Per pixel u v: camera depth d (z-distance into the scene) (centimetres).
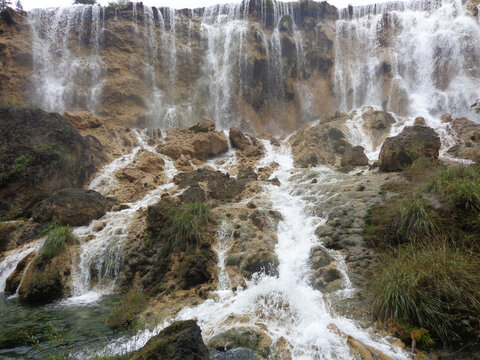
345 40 2241
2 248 891
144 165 1281
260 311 559
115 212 994
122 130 1528
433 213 649
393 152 1006
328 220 804
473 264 519
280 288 599
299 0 2278
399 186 845
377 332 490
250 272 686
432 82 1906
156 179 1212
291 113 2031
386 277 546
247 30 2064
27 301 696
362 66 2102
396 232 675
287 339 488
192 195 927
